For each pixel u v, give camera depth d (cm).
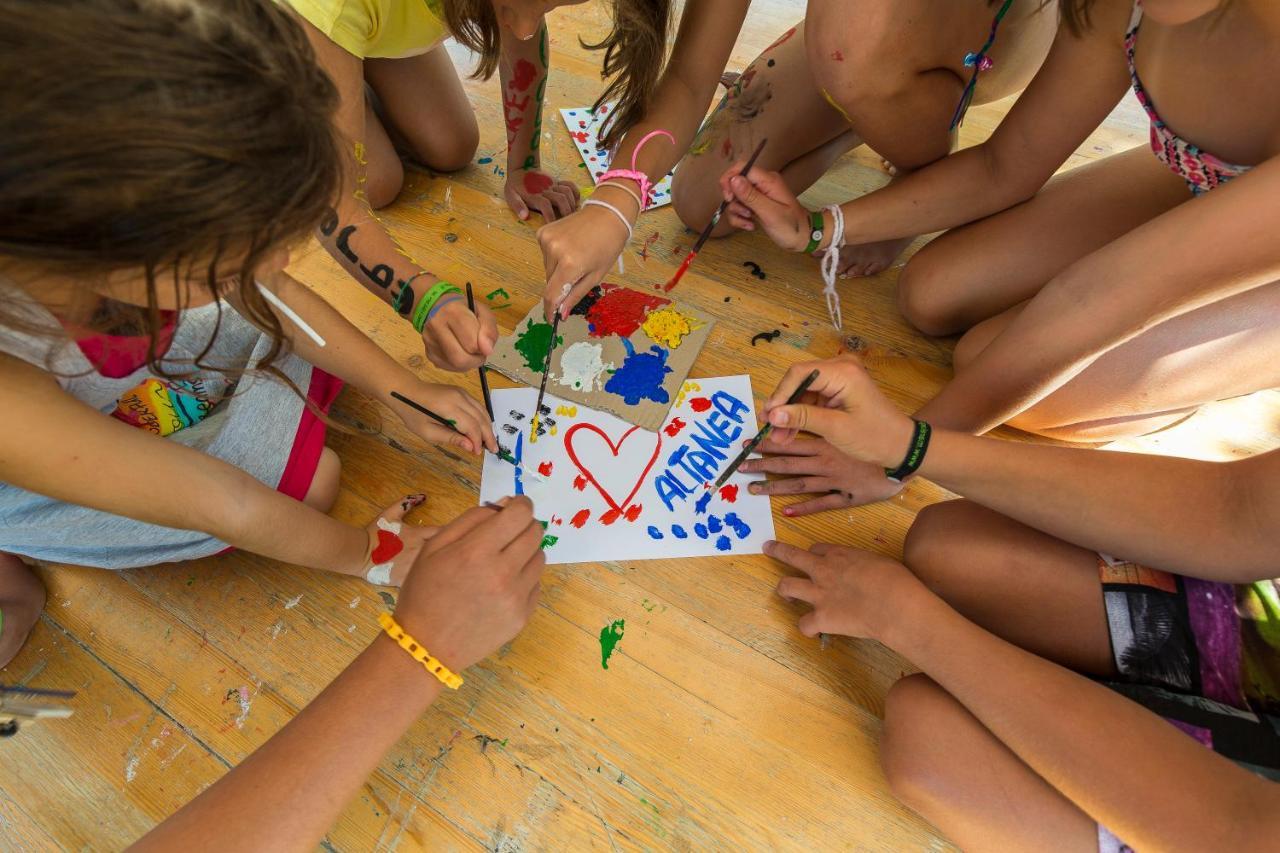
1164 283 81
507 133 161
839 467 113
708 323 137
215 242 49
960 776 81
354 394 129
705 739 97
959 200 128
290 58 50
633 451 120
